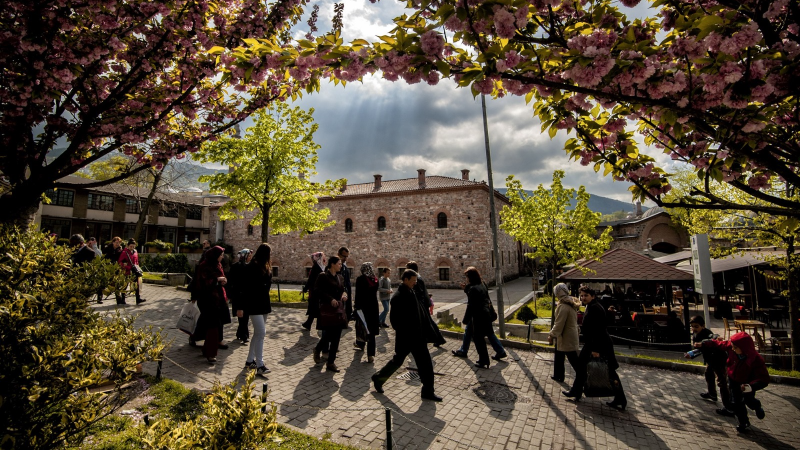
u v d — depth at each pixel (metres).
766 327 14.59
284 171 16.19
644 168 3.38
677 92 2.55
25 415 2.16
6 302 2.40
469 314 7.93
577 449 4.41
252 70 2.55
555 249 12.36
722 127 2.62
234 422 2.22
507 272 31.92
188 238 37.88
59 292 2.85
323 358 6.99
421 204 27.25
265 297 5.98
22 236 2.90
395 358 5.51
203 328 6.81
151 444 2.06
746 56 2.26
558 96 2.69
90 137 3.70
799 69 2.20
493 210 10.66
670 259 20.19
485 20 2.26
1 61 2.99
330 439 4.11
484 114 11.27
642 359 8.27
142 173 20.95
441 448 4.19
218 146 14.38
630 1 2.50
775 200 2.70
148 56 3.60
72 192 28.58
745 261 14.53
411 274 5.56
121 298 10.65
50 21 3.03
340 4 3.20
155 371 5.61
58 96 3.29
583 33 2.62
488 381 6.49
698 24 2.16
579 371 5.86
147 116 3.84
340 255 9.12
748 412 5.80
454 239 26.03
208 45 3.66
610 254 13.02
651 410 5.68
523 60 2.40
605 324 5.74
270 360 6.72
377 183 30.47
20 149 3.48
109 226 31.53
